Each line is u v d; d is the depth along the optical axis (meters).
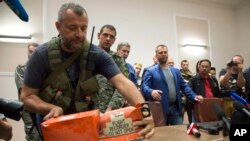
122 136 0.79
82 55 1.13
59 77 1.12
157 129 1.90
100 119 0.81
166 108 2.84
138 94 1.08
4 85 3.82
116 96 1.79
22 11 0.56
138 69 4.47
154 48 5.16
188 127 1.82
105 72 1.16
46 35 4.10
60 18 1.04
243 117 1.22
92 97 1.17
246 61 6.29
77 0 4.48
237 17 6.46
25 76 1.14
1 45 3.84
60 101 1.12
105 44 2.03
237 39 6.43
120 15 4.86
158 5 5.30
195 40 5.73
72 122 0.77
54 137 0.77
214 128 1.67
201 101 2.40
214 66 5.96
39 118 1.17
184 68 4.82
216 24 6.12
